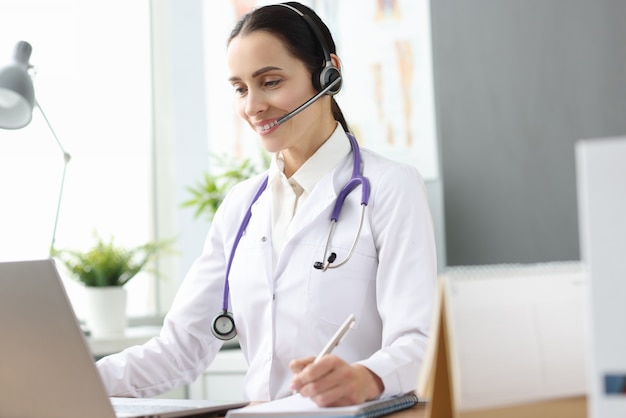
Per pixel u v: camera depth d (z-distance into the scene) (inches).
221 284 69.6
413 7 133.6
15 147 131.0
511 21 129.3
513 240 129.3
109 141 138.6
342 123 70.7
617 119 124.7
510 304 37.4
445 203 132.2
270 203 67.3
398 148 134.5
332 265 62.1
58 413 47.4
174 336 67.6
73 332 45.7
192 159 141.0
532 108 128.6
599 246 31.7
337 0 137.6
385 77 135.0
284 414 46.8
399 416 49.8
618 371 31.3
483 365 36.3
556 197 127.6
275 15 64.1
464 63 131.3
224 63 140.0
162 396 118.0
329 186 65.1
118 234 138.1
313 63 65.0
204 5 140.9
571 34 126.7
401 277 58.7
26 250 130.1
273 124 63.4
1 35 134.1
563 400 37.3
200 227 140.3
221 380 118.0
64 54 137.0
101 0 139.5
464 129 131.3
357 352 61.7
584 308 38.5
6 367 47.7
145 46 141.6
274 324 63.2
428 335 55.2
